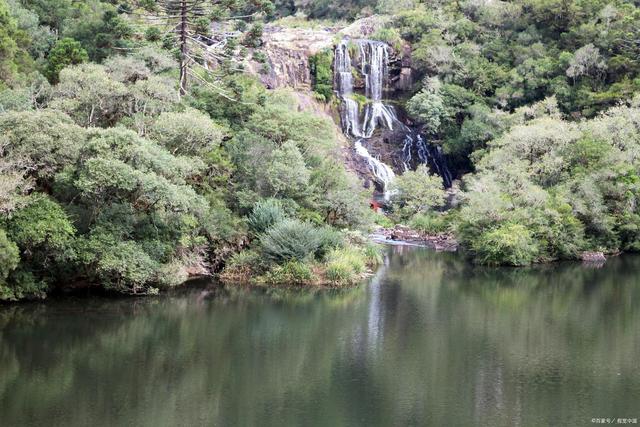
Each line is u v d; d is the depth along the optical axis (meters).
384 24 89.62
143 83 37.72
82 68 39.31
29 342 24.48
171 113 35.75
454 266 44.66
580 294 35.81
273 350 24.44
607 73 77.31
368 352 24.45
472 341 26.12
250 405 19.12
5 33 42.78
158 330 26.66
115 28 45.97
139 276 30.08
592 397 20.14
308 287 35.44
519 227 45.25
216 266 37.25
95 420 17.77
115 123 37.12
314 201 41.78
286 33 83.81
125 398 19.45
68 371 21.61
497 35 87.75
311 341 25.72
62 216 28.52
